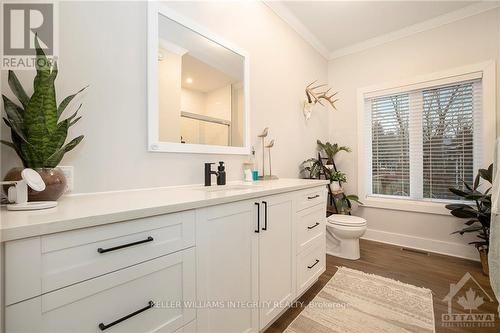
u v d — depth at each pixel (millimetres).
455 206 2193
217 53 1727
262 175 2141
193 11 1560
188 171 1528
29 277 562
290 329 1389
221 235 1071
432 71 2602
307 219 1747
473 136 2418
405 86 2770
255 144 2084
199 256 973
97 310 683
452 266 2223
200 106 1605
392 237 2863
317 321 1456
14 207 731
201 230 981
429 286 1857
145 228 792
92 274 670
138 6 1281
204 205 973
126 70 1231
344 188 3227
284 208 1486
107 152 1163
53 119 894
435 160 2639
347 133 3207
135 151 1267
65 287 621
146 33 1311
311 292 1783
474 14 2367
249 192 1205
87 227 660
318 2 2264
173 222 875
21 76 958
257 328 1273
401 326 1399
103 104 1149
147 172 1318
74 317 639
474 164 2410
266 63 2211
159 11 1360
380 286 1858
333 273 2086
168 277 864
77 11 1073
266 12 2211
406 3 2289
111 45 1178
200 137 1602
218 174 1589
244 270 1195
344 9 2373
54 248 603
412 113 2775
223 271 1083
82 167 1083
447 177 2566
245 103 1940
